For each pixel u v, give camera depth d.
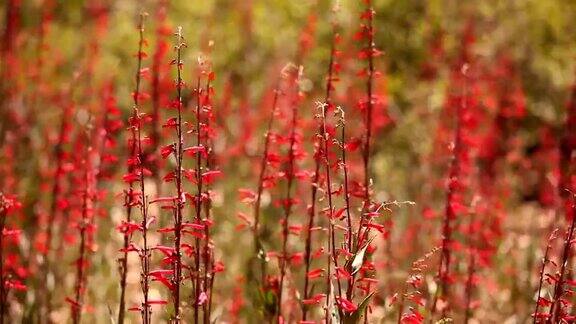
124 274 3.99
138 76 3.86
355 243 3.53
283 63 9.80
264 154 4.21
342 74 9.15
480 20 11.12
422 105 10.08
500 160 7.99
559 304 3.84
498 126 7.40
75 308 4.45
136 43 11.01
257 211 4.28
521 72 11.13
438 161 6.82
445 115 6.48
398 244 6.41
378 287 5.29
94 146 5.75
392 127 10.04
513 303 5.91
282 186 5.76
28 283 5.20
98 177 4.74
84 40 10.38
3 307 4.13
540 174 8.19
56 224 6.29
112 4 11.88
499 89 7.86
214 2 11.69
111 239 6.75
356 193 3.94
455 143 4.93
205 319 3.77
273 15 11.54
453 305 5.22
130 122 3.62
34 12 9.98
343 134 3.56
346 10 10.74
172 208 3.42
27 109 7.99
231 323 5.18
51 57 9.12
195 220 3.51
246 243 6.55
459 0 11.05
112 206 7.03
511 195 8.11
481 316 5.93
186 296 4.62
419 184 7.83
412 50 11.52
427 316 4.77
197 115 3.54
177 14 11.84
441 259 4.44
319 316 4.96
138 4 11.25
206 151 3.55
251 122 7.39
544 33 11.77
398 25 11.55
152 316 5.59
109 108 4.67
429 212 5.07
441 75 9.88
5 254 5.36
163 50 5.04
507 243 6.95
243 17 10.70
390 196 7.45
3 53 7.73
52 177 6.13
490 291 5.98
